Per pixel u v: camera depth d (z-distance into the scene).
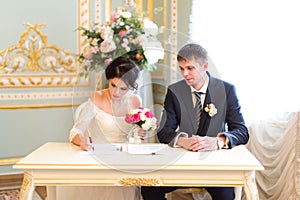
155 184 2.00
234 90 2.51
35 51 3.90
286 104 2.91
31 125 3.95
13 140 3.90
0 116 3.84
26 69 3.88
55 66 3.97
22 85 3.88
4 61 3.80
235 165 1.97
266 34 3.05
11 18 3.79
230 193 2.46
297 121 2.81
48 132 4.01
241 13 3.23
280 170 3.02
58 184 2.01
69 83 4.03
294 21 2.85
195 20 3.60
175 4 3.77
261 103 3.13
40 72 3.93
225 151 2.21
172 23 3.79
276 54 2.98
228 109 2.46
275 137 3.04
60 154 2.16
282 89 2.95
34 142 3.97
